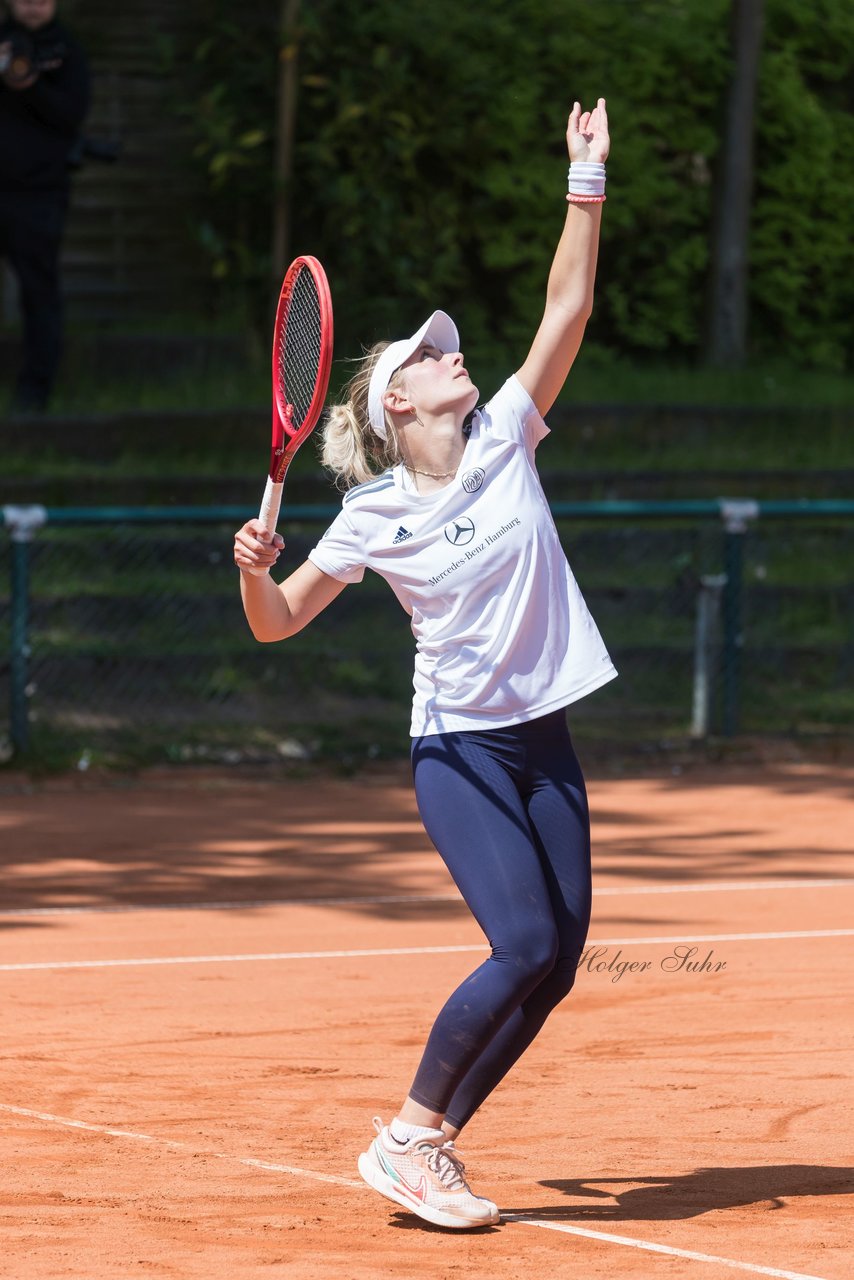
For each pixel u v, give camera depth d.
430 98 55.09
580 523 46.00
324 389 12.88
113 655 38.44
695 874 27.39
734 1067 17.92
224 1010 19.91
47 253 45.53
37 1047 18.38
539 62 57.19
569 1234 13.22
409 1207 13.27
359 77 54.09
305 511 37.16
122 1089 17.02
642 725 40.31
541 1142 15.64
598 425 50.97
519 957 13.00
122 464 45.84
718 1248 12.89
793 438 52.72
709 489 48.03
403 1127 13.38
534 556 13.42
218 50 54.72
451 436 13.66
